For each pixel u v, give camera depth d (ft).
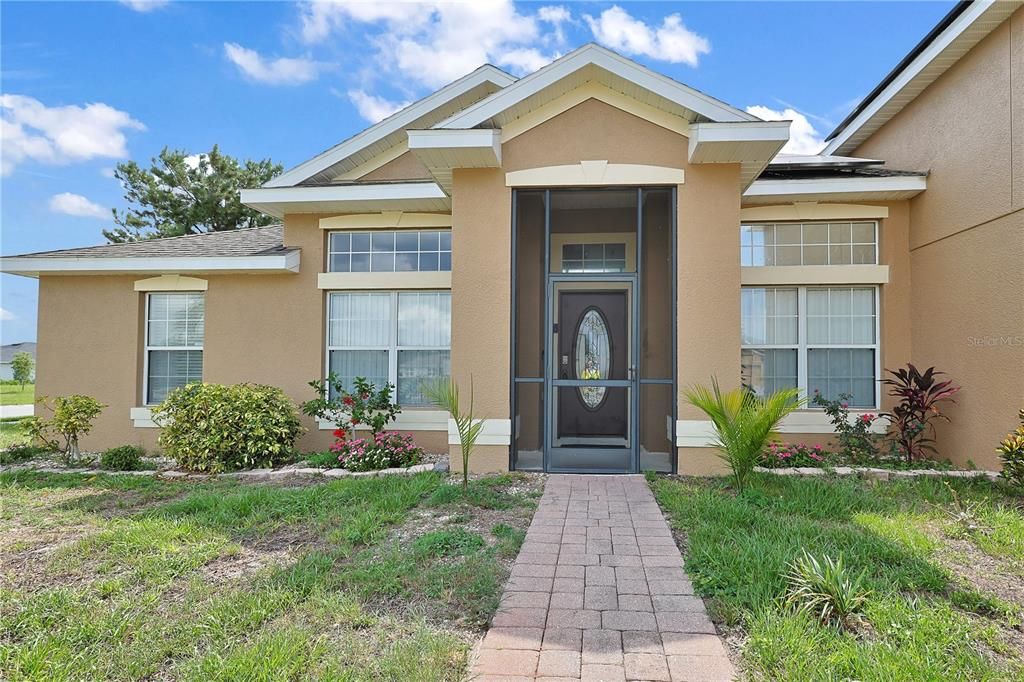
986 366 23.41
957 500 18.56
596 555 14.78
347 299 31.48
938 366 26.43
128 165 78.43
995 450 22.02
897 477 21.99
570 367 27.68
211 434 25.91
